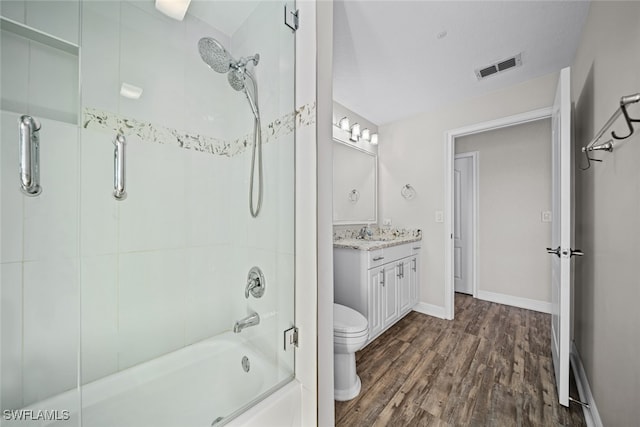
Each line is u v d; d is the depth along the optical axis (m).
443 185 2.83
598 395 1.29
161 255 1.30
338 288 2.32
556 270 1.73
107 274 1.14
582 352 1.67
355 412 1.43
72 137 1.05
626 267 1.03
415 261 2.89
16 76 0.93
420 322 2.67
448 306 2.76
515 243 3.22
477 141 3.53
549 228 3.00
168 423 1.17
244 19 1.38
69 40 1.04
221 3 1.32
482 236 3.46
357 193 3.04
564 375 1.43
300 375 1.16
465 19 1.61
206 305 1.43
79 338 1.06
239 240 1.46
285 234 1.22
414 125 3.07
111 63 1.15
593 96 1.43
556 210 1.76
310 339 1.12
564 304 1.44
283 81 1.22
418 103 2.79
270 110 1.28
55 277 1.01
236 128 1.43
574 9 1.52
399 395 1.56
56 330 1.01
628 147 1.02
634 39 0.96
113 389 1.10
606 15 1.23
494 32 1.72
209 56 1.38
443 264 2.81
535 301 3.05
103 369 1.12
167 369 1.23
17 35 0.93
